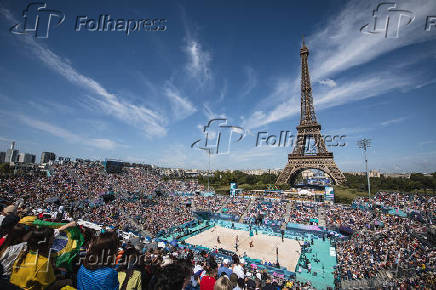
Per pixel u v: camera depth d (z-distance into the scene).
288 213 75.69
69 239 7.27
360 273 34.88
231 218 79.38
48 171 81.38
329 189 79.69
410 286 26.56
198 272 12.02
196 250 43.56
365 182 130.62
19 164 134.88
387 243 43.75
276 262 45.09
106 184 83.19
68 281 6.25
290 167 102.94
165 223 64.06
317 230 64.06
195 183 117.94
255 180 159.38
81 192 68.50
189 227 68.50
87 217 52.06
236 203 89.00
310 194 82.69
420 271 30.83
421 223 53.59
